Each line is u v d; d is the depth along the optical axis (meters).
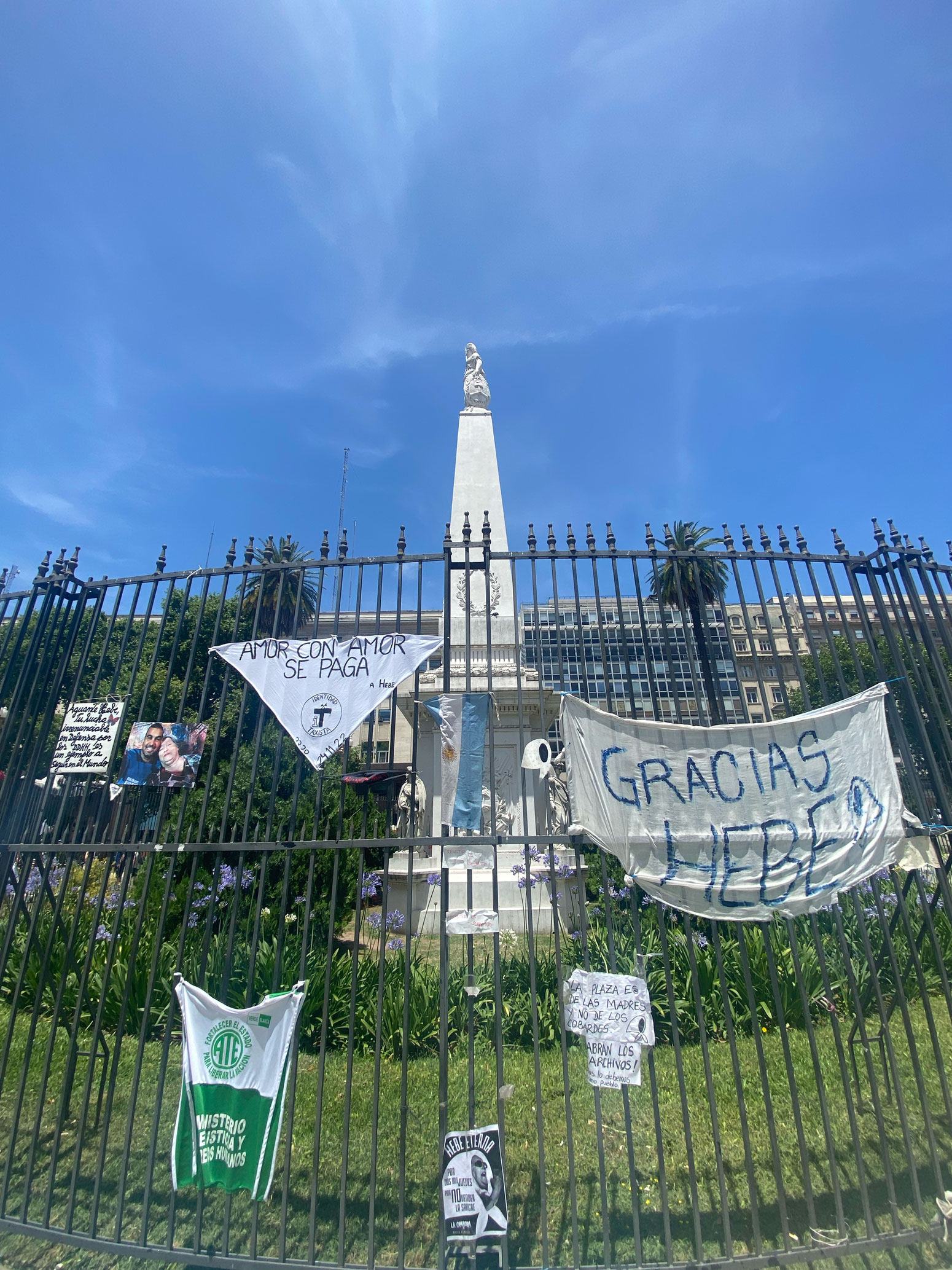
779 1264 2.89
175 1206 3.20
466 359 12.40
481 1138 2.96
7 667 4.10
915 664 3.83
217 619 3.84
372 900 10.06
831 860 3.41
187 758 3.64
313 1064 5.04
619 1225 3.26
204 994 3.27
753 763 3.51
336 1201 3.49
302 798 8.48
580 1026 3.16
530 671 9.02
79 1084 4.73
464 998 5.39
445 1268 2.85
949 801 3.68
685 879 3.35
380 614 3.69
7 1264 3.11
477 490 11.35
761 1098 4.34
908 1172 3.57
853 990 3.41
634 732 3.51
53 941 3.65
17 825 3.83
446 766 3.37
